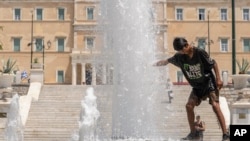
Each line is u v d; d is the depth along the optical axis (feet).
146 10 70.23
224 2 303.48
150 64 67.51
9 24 302.86
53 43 303.07
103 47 70.33
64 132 104.63
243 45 302.86
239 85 124.77
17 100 79.82
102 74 71.46
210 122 118.32
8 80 127.54
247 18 304.50
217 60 301.43
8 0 302.86
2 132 106.32
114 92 65.16
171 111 122.21
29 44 287.89
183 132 103.04
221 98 130.52
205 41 303.07
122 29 69.21
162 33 300.40
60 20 303.48
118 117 63.57
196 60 41.52
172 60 42.96
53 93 148.25
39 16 304.91
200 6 303.48
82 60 296.51
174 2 302.86
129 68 67.00
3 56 300.20
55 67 301.63
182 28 302.45
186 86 151.74
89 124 50.75
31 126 118.11
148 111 64.34
